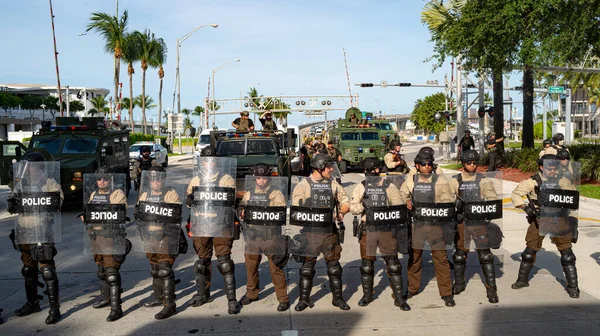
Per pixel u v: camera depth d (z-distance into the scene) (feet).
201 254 20.53
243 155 48.57
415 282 20.94
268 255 19.98
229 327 18.51
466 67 59.82
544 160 20.61
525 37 52.54
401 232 20.02
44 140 49.57
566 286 21.95
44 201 19.21
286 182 20.08
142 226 19.66
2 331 18.51
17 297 22.38
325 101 180.24
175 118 155.22
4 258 29.32
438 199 19.84
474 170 20.35
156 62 188.65
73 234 36.45
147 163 51.01
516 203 21.29
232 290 20.06
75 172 45.88
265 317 19.44
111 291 19.57
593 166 55.16
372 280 20.54
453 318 18.86
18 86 291.38
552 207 20.48
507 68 57.16
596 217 37.88
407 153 145.28
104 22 152.15
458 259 20.97
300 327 18.35
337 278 20.12
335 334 17.66
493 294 20.40
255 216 19.86
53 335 18.10
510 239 31.40
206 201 19.93
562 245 20.94
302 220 19.62
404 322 18.61
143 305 21.09
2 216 45.16
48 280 19.26
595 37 50.72
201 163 20.12
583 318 18.58
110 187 19.56
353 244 31.19
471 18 54.60
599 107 160.45
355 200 19.83
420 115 268.41
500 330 17.65
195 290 22.97
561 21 49.96
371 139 91.09
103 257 19.69
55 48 98.53
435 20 70.74
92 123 53.47
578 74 111.86
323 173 19.69
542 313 19.15
